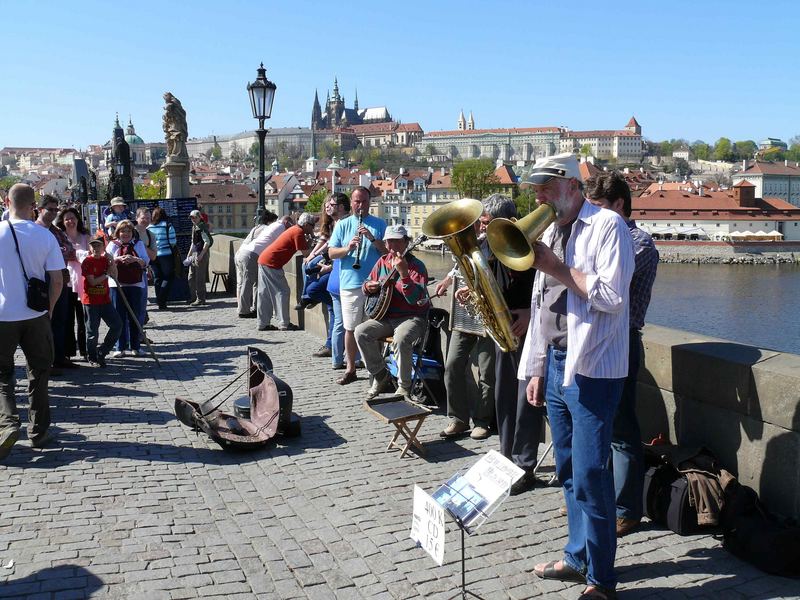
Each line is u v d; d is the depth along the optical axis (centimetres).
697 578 486
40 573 496
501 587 482
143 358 1178
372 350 853
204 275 1830
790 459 523
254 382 799
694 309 7281
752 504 519
